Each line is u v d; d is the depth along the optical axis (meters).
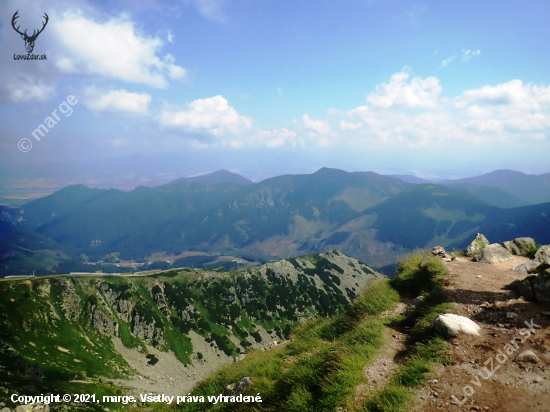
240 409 10.62
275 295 190.75
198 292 181.50
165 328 150.12
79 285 152.38
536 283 10.90
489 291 12.77
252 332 165.88
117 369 117.12
